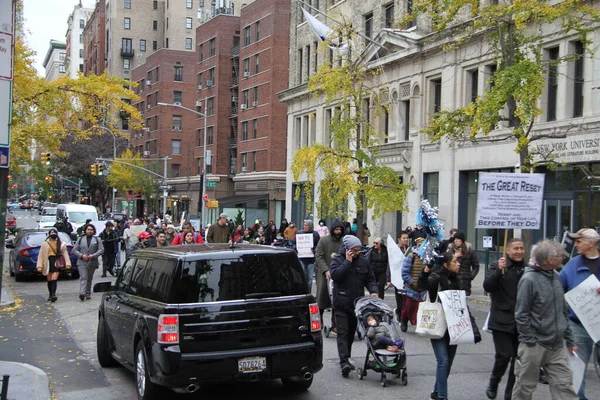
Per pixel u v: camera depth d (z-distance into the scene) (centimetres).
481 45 2416
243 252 777
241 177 6075
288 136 4719
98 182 8194
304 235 1781
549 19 1747
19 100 2181
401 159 3247
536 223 1131
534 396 823
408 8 3266
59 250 1748
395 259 1300
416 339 1223
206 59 7125
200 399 819
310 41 4344
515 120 1748
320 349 789
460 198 2875
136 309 813
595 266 762
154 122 8681
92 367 1020
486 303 1758
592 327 730
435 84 3103
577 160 2220
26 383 877
